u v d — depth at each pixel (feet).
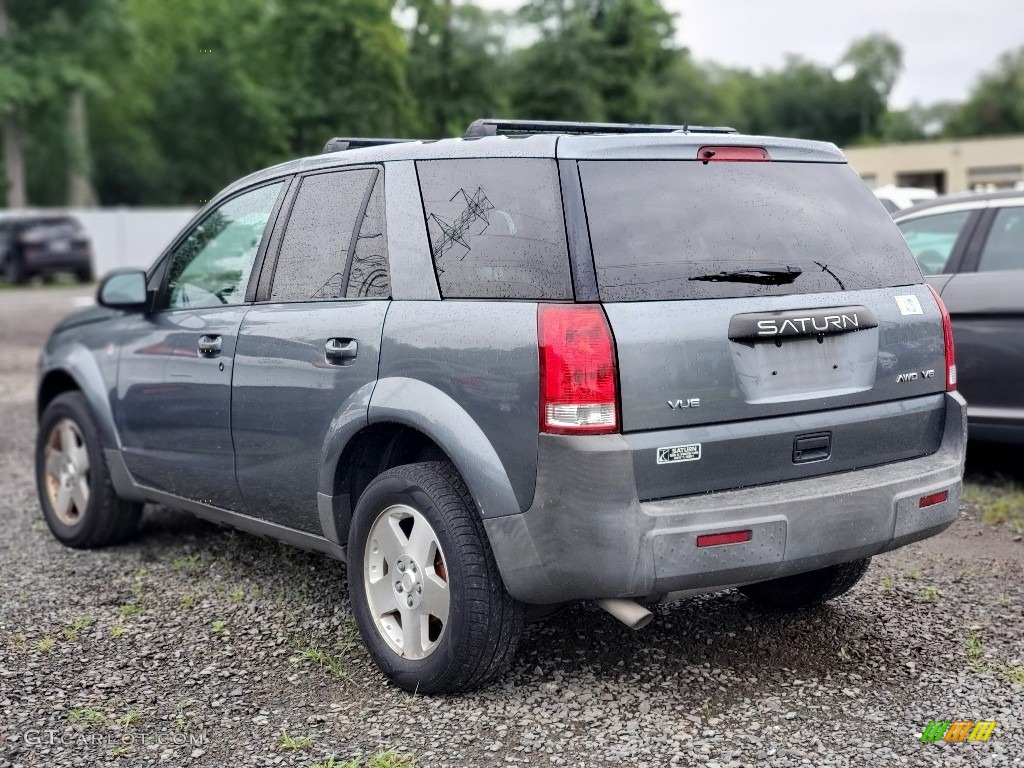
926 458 12.77
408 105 89.51
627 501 10.62
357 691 12.60
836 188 12.84
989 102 306.76
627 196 11.41
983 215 21.76
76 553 18.44
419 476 12.16
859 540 11.69
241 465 14.84
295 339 13.70
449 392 11.71
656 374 10.82
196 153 183.73
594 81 106.11
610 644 13.76
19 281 91.15
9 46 136.46
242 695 12.56
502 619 11.76
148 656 13.78
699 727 11.51
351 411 12.74
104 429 17.72
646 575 10.67
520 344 11.05
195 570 17.20
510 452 11.14
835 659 13.32
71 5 139.95
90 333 18.49
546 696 12.31
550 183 11.43
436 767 10.77
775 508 11.08
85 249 92.79
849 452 12.05
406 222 12.78
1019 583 16.10
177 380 15.90
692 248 11.42
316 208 14.23
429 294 12.26
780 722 11.61
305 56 87.04
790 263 11.90
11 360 46.57
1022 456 24.38
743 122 311.27
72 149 147.74
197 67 175.22
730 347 11.20
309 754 11.08
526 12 103.14
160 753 11.18
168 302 16.71
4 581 16.97
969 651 13.51
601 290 10.86
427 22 90.58
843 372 12.01
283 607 15.42
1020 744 11.09
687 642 13.84
